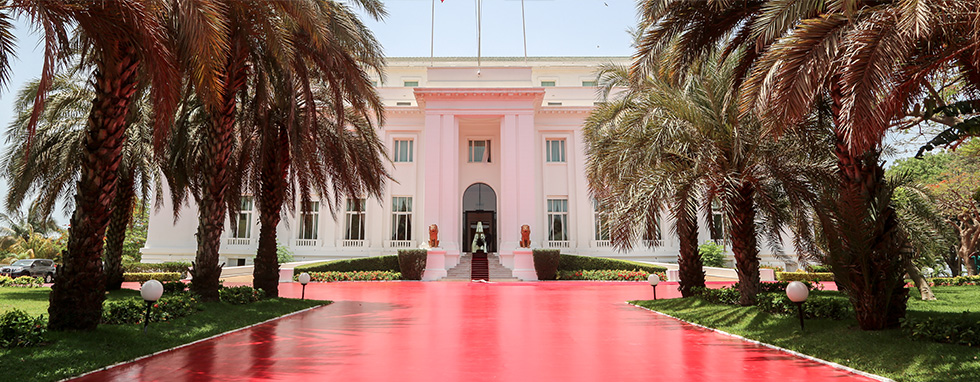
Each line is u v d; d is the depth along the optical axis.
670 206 10.57
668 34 8.93
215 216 11.65
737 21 9.02
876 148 7.97
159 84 6.85
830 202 8.40
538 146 33.59
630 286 23.17
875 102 5.33
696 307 12.21
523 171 30.53
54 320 7.34
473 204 34.56
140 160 15.06
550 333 9.12
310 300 14.50
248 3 9.15
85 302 7.45
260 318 10.66
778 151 10.62
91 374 5.86
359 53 12.24
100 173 7.67
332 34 10.80
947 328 6.46
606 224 11.04
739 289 11.85
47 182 15.60
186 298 10.05
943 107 8.19
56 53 5.79
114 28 6.98
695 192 10.32
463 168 34.62
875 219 7.73
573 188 33.03
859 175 7.84
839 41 5.86
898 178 8.64
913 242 14.49
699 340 8.37
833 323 8.44
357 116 15.29
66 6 6.30
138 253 45.31
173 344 7.56
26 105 14.99
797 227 11.94
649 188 9.98
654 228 10.02
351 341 8.21
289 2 8.91
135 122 14.78
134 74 7.95
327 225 32.62
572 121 33.66
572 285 24.05
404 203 33.16
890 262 7.63
